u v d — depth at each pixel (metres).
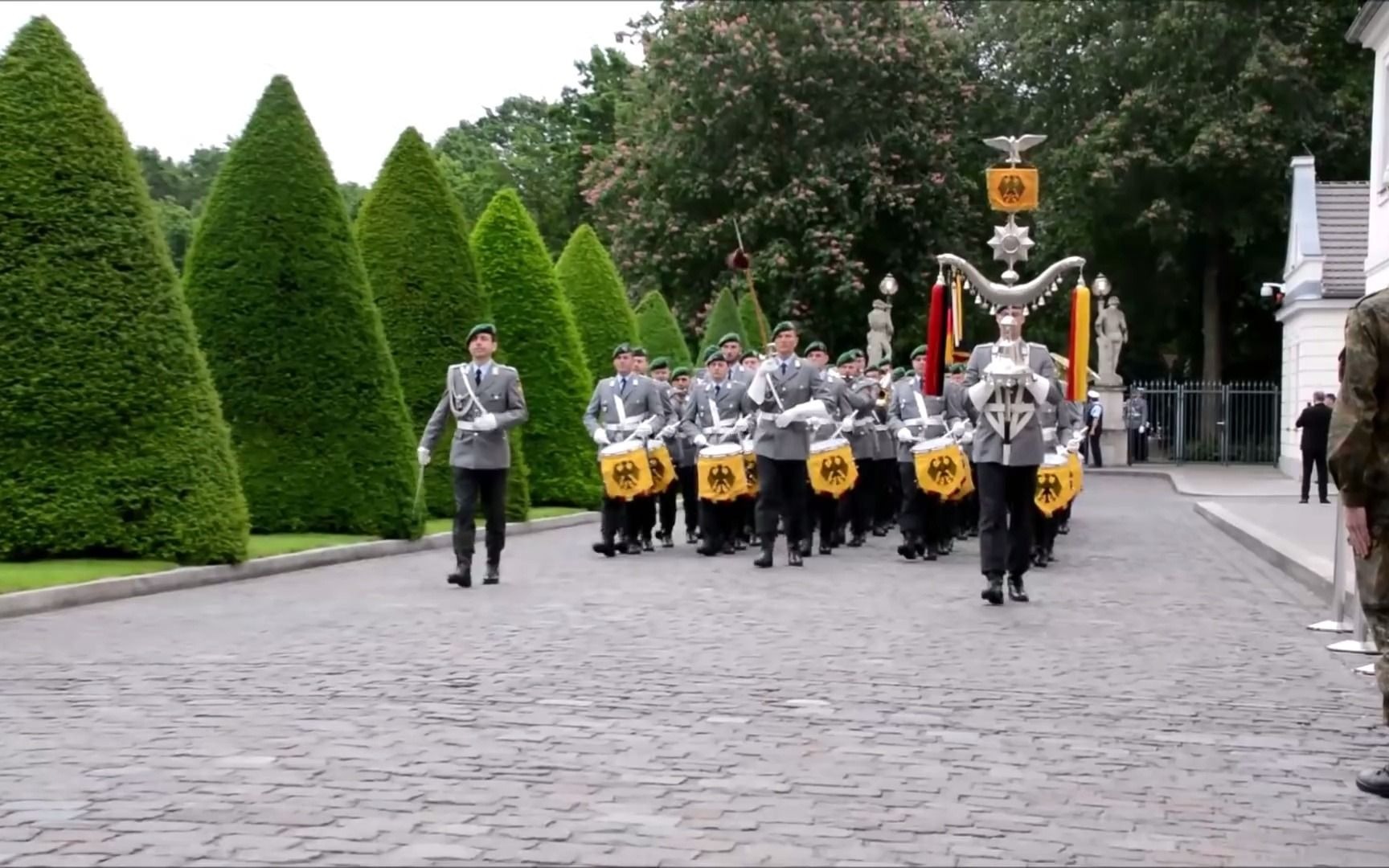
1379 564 6.90
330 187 19.45
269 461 18.98
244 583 14.92
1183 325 53.62
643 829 6.09
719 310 40.09
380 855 5.71
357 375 19.17
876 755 7.44
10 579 13.41
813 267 44.25
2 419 14.91
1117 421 45.38
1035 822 6.32
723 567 16.77
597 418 18.38
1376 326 6.78
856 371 20.86
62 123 15.37
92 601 13.23
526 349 25.67
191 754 7.32
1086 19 47.78
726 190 45.38
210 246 19.22
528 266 25.89
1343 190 40.84
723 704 8.62
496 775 6.96
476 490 14.76
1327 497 28.62
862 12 46.28
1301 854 5.96
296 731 7.85
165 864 5.59
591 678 9.38
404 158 22.56
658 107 46.28
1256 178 45.25
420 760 7.23
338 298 19.20
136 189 15.72
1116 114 46.44
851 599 13.68
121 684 9.14
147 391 15.29
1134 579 15.95
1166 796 6.80
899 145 46.03
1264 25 44.78
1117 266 50.41
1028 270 49.47
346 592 14.08
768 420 16.66
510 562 17.44
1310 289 37.97
